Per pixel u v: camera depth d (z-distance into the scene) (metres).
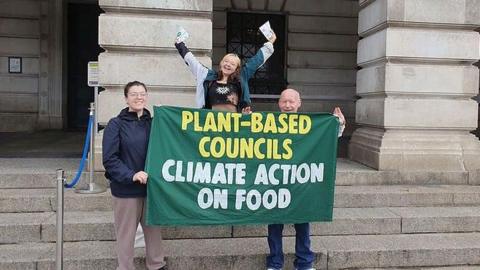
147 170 4.35
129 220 4.38
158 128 4.46
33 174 6.30
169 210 4.48
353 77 13.80
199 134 4.58
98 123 6.77
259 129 4.69
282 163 4.74
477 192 6.60
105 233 5.45
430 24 7.18
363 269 5.29
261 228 5.72
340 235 5.84
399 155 7.06
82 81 13.73
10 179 6.26
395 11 7.06
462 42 7.23
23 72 12.81
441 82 7.24
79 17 13.62
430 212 6.17
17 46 12.72
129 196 4.33
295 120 4.77
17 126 12.84
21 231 5.34
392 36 7.08
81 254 5.03
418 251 5.38
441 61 7.27
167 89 6.88
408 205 6.47
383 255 5.32
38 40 12.85
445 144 7.22
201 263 5.06
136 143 4.37
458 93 7.29
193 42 6.82
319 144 4.80
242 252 5.18
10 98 12.77
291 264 5.23
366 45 7.84
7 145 9.52
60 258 4.32
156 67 6.79
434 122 7.26
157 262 4.67
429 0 7.11
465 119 7.32
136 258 4.94
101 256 4.98
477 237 5.85
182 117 4.54
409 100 7.20
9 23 12.62
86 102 13.79
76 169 6.62
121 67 6.72
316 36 13.59
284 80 13.67
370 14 7.66
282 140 4.74
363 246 5.44
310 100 13.69
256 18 13.57
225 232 5.68
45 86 12.95
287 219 4.76
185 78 6.84
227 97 5.20
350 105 13.82
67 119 13.58
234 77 5.27
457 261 5.45
